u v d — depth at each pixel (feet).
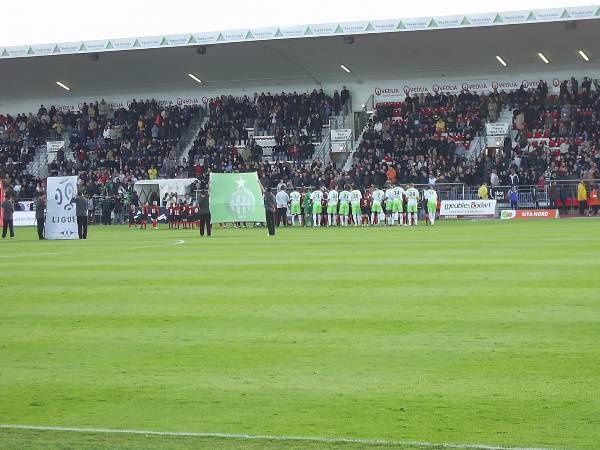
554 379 41.93
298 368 45.11
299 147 265.95
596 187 224.53
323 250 113.70
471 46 260.42
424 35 256.73
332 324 56.18
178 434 35.24
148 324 57.82
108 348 50.78
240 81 290.56
